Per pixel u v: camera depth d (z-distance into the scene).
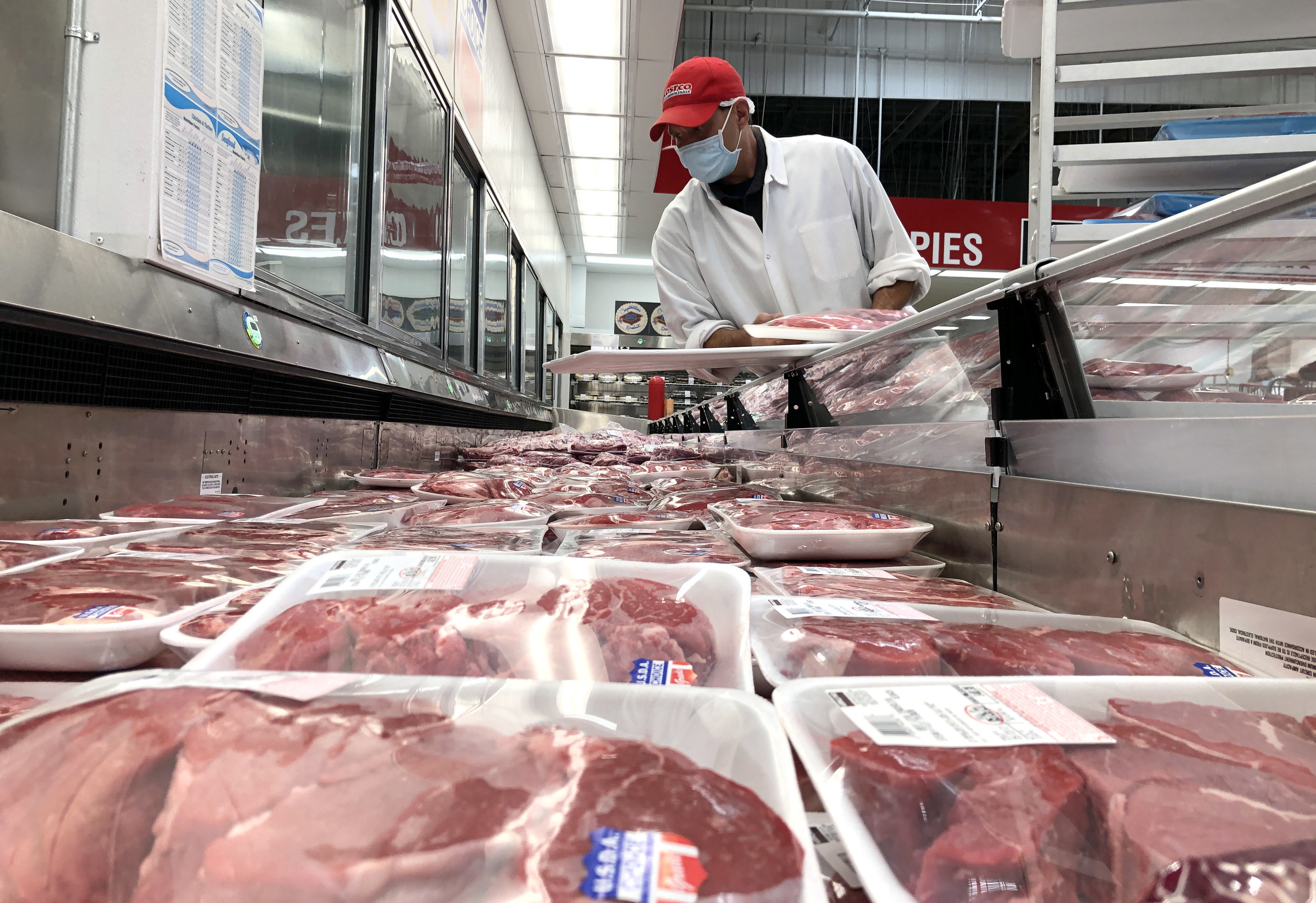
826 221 2.82
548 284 9.95
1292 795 0.40
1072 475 0.92
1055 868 0.37
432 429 3.71
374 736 0.38
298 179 2.50
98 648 0.61
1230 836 0.36
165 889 0.31
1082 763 0.42
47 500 1.20
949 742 0.42
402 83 3.49
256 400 1.89
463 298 5.14
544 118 7.51
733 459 3.19
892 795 0.38
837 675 0.63
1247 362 0.77
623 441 4.02
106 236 1.25
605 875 0.30
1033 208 1.67
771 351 1.91
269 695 0.41
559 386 12.38
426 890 0.30
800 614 0.75
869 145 10.16
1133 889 0.36
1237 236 0.67
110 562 0.83
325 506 1.49
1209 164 1.65
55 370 1.21
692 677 0.60
